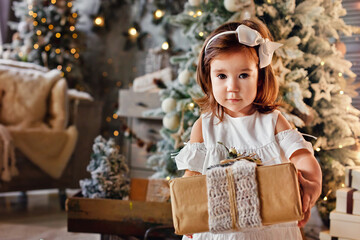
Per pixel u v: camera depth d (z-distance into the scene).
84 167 3.29
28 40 4.11
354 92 2.26
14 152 2.98
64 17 4.23
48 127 3.20
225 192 1.04
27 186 3.03
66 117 3.25
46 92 3.24
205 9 2.20
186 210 1.06
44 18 4.12
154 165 2.45
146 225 1.98
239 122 1.26
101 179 2.12
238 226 1.03
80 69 4.45
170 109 2.23
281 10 2.06
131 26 4.29
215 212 1.04
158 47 4.10
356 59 2.46
